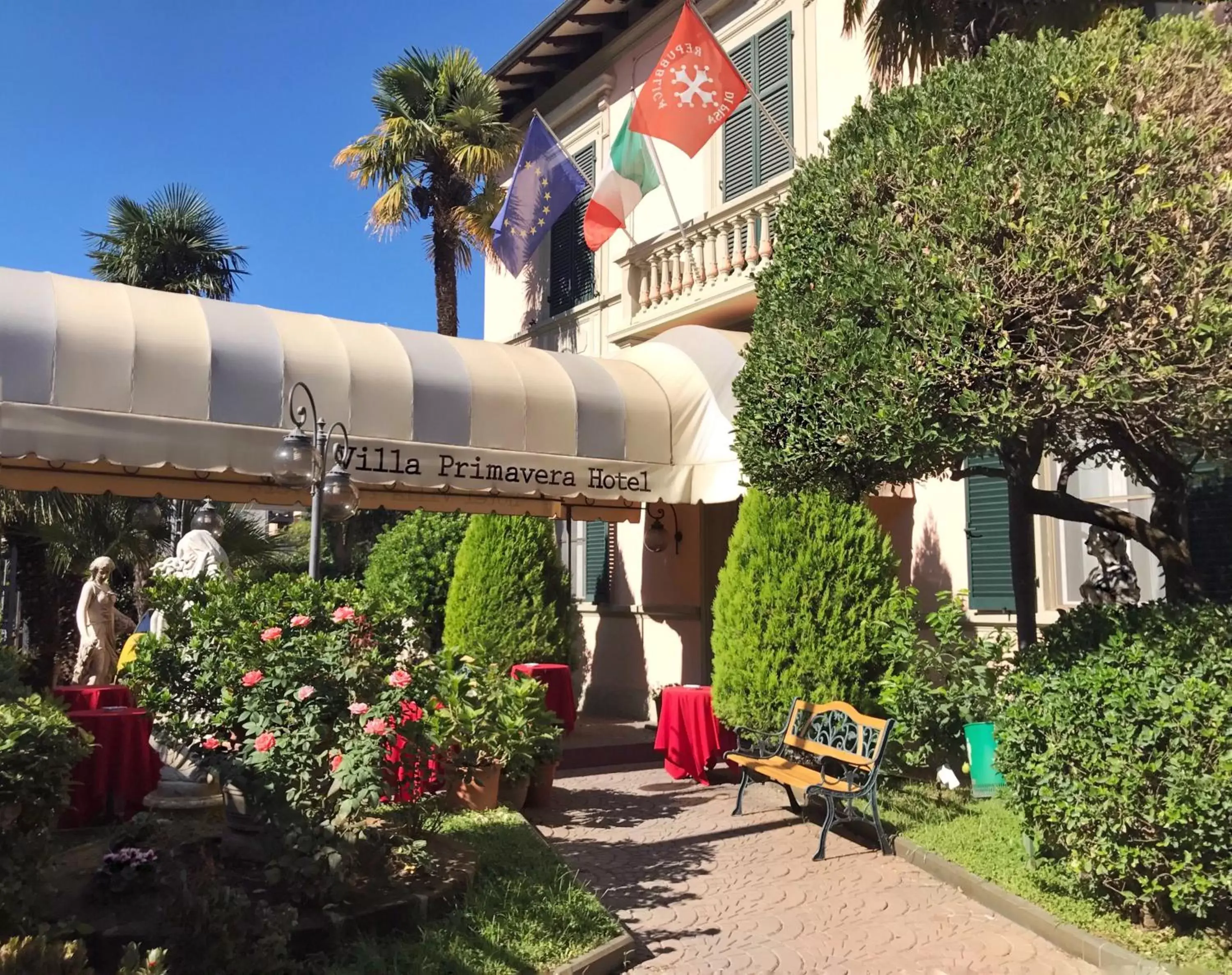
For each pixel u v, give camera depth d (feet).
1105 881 15.94
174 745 17.43
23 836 12.78
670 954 16.08
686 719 29.58
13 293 24.59
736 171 40.34
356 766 15.12
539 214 44.45
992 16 24.12
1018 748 16.99
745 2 40.70
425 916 15.39
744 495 29.89
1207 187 13.47
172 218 64.75
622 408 32.50
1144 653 15.62
